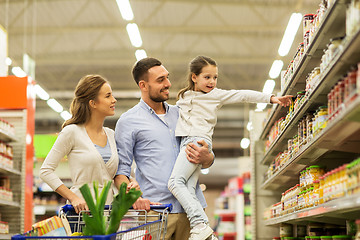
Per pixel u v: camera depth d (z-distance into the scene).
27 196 9.17
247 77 22.95
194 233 3.76
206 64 4.43
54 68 22.48
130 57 21.09
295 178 6.75
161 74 4.15
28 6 16.52
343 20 3.61
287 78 5.65
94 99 4.09
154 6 16.69
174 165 4.09
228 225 18.88
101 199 2.97
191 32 19.03
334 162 5.22
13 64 20.86
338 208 3.25
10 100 9.17
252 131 8.93
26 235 3.04
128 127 4.17
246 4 16.56
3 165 8.20
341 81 3.29
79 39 19.47
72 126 4.07
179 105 4.39
